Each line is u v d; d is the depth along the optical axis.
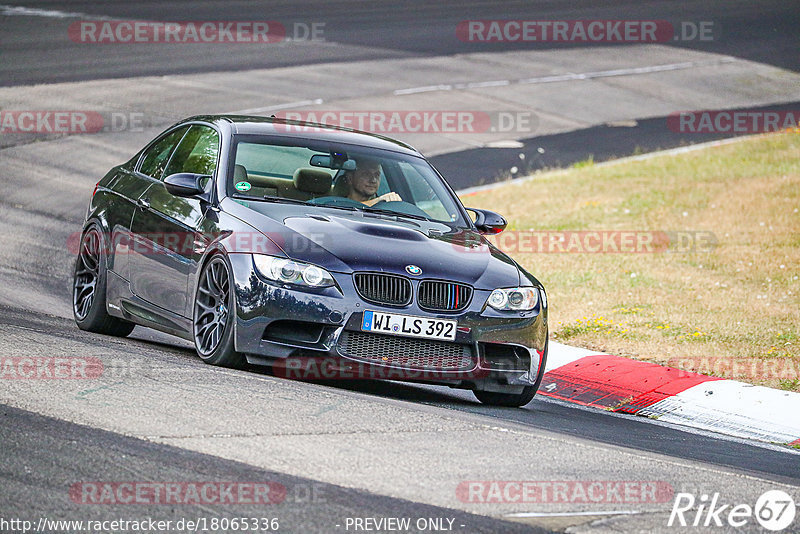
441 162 70.19
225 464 17.05
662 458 21.06
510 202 60.84
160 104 75.75
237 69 89.25
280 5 122.88
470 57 102.56
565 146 77.00
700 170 68.81
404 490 16.66
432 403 25.58
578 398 30.05
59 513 14.56
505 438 20.55
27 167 59.09
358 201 27.89
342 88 86.31
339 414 20.75
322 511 15.35
